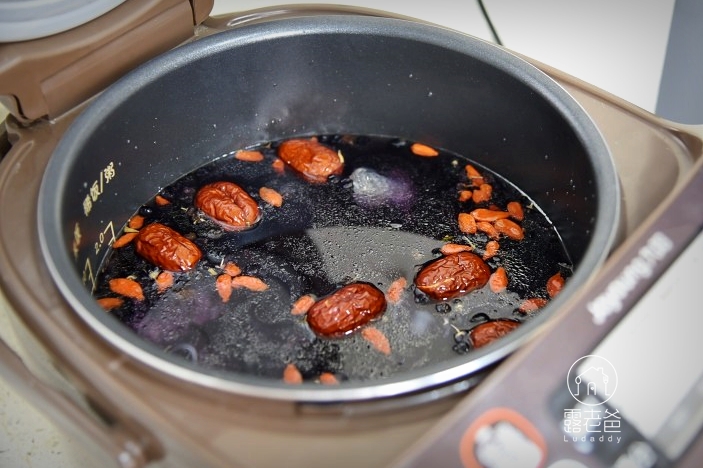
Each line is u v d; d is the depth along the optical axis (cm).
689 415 32
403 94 48
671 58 60
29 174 40
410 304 41
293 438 30
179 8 45
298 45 46
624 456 31
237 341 39
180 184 47
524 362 31
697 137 39
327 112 50
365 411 31
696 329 33
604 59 61
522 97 44
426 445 29
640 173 39
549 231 45
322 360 39
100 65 43
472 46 45
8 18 39
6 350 33
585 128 40
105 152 42
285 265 43
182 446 30
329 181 47
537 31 62
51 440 50
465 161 49
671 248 35
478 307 41
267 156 49
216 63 45
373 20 46
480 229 44
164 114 45
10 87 40
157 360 31
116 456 31
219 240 44
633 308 33
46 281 35
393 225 45
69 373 32
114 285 42
